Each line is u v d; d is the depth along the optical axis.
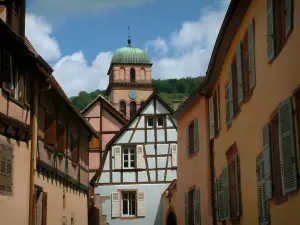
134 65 68.00
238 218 13.02
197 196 19.38
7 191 12.62
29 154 14.38
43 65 14.14
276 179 9.46
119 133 31.56
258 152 10.77
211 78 16.56
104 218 30.50
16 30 14.00
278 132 9.19
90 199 28.31
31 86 14.81
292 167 8.07
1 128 12.38
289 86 8.42
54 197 17.34
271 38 9.40
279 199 9.12
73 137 21.12
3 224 12.29
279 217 9.15
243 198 12.36
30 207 14.21
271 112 9.59
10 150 12.91
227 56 14.24
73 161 20.95
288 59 8.47
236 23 12.56
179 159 23.33
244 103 12.12
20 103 13.70
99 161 34.66
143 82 67.31
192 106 20.73
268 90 9.84
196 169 19.81
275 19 9.29
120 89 66.69
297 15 7.92
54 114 17.41
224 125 15.03
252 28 11.03
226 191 14.19
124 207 31.02
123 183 30.94
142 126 31.64
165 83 94.00
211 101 17.19
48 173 16.53
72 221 20.59
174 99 32.25
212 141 17.53
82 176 23.22
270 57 9.46
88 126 22.62
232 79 13.61
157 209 30.52
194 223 19.86
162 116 31.72
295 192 8.13
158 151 31.28
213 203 17.28
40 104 15.61
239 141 12.78
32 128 14.59
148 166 31.09
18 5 14.22
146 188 30.83
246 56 12.15
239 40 12.59
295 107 8.07
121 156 31.31
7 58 12.79
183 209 22.19
